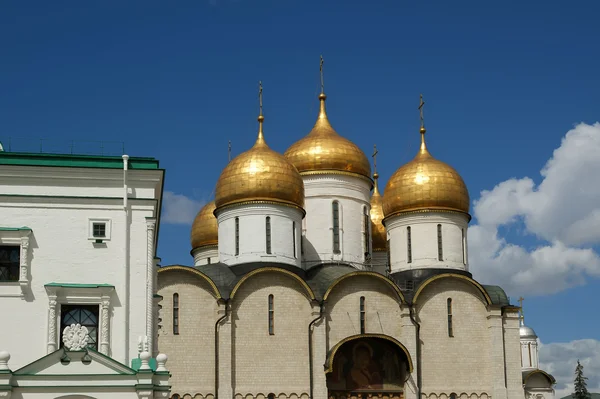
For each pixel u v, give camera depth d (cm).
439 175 7706
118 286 4669
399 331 7212
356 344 7112
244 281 6988
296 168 7775
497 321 7381
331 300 7138
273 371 6888
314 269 7638
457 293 7412
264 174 7312
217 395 6725
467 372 7269
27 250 4628
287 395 6862
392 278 7656
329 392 7000
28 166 4709
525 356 11719
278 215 7300
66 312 4622
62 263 4653
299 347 6975
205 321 6881
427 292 7356
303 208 7488
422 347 7244
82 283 4647
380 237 8688
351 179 7950
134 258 4716
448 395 7188
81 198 4716
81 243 4684
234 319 6912
